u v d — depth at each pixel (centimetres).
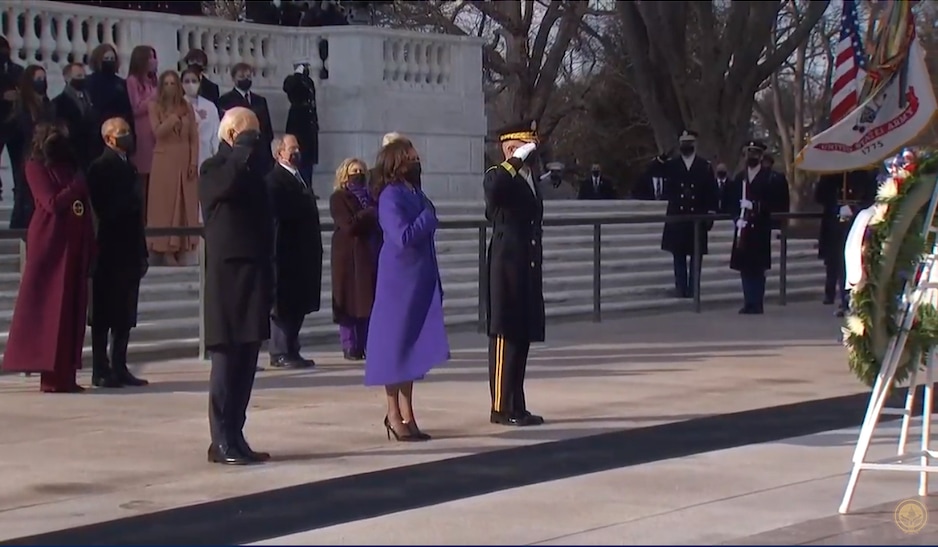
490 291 2030
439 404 2238
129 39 3950
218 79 4172
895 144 2933
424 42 4516
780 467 1773
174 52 4044
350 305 2706
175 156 3153
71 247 2312
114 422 2081
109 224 2353
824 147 2936
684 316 3694
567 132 8800
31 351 2305
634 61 6650
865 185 3606
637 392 2375
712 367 2695
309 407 2212
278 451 1872
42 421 2086
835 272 3966
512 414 2058
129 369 2614
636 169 8562
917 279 1562
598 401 2280
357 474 1731
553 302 3625
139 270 2397
